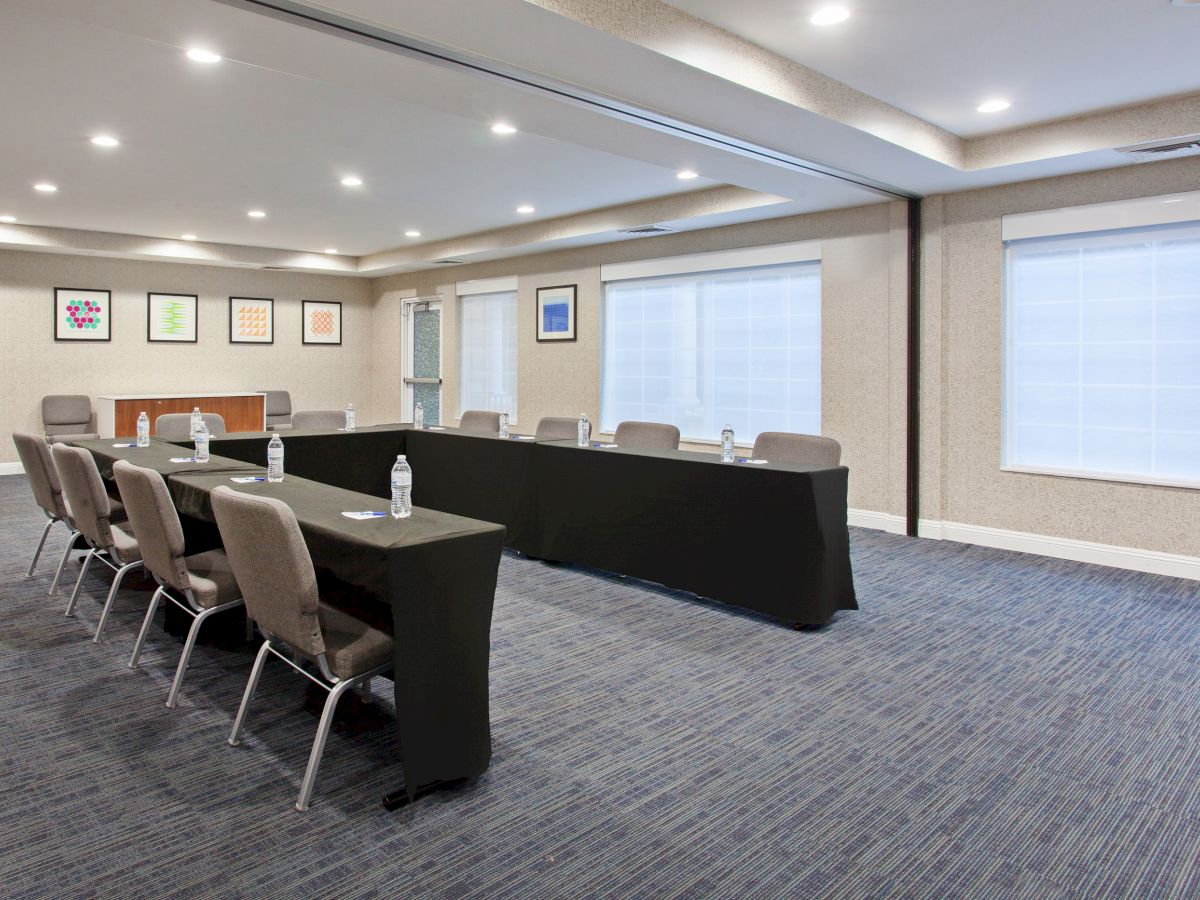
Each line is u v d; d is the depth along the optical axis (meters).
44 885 1.77
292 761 2.33
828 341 5.99
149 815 2.05
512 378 9.05
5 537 5.25
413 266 9.44
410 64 3.07
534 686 2.91
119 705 2.70
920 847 1.95
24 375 8.30
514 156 5.12
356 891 1.76
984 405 5.24
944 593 4.17
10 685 2.86
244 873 1.82
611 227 6.86
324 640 2.14
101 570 4.43
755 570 3.62
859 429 5.86
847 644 3.38
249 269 9.72
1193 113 3.92
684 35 3.06
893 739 2.52
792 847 1.95
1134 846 1.96
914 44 3.36
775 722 2.63
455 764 2.16
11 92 3.89
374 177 5.68
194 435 4.25
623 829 2.02
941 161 4.53
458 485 5.15
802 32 3.25
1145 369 4.64
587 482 4.37
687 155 4.36
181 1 2.51
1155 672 3.08
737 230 6.55
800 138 4.04
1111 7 3.01
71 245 7.82
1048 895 1.78
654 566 4.04
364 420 10.97
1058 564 4.79
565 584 4.27
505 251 8.16
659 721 2.63
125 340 8.91
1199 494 4.44
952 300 5.34
